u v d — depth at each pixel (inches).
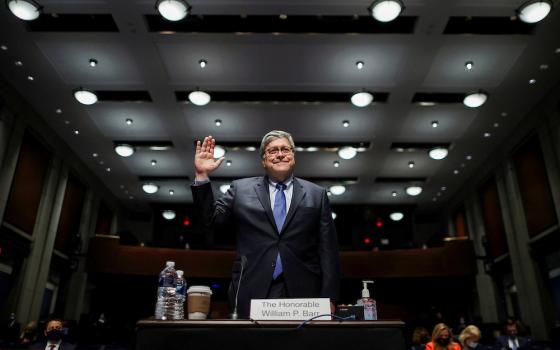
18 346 329.7
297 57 366.3
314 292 82.8
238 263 85.3
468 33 343.0
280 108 439.2
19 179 432.1
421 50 358.0
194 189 82.7
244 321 59.2
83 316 473.1
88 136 506.6
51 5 320.8
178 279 85.3
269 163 92.2
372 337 58.6
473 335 252.7
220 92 422.6
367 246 606.2
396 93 413.7
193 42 350.6
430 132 488.4
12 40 352.2
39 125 464.1
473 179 610.9
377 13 304.7
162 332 58.4
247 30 343.0
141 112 451.2
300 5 319.9
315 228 88.9
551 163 422.3
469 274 450.0
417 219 772.6
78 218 578.6
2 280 421.7
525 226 481.1
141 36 345.4
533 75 392.5
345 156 496.1
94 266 451.5
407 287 490.6
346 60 370.3
